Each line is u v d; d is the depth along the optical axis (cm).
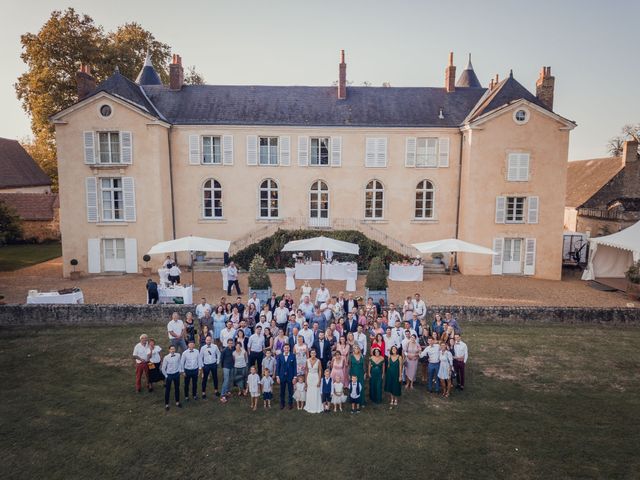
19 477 983
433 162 2955
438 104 3097
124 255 2802
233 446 1098
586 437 1138
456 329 1498
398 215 2988
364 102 3088
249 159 2930
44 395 1328
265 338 1457
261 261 2138
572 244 3366
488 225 2847
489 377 1473
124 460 1042
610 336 1820
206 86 3153
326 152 2969
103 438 1124
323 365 1415
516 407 1289
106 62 3994
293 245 2209
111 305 1897
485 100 2992
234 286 2452
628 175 3928
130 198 2736
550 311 1944
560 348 1697
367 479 984
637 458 1053
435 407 1292
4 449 1077
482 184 2817
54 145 4228
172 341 1494
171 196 2908
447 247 2255
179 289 2064
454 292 2403
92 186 2719
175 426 1182
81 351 1630
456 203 2978
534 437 1138
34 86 3781
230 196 2952
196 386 1328
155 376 1364
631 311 1936
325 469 1015
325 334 1440
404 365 1417
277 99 3086
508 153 2797
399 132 2917
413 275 2639
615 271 2828
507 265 2897
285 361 1277
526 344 1731
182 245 2114
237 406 1295
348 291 2388
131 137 2692
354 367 1260
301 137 2922
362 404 1299
